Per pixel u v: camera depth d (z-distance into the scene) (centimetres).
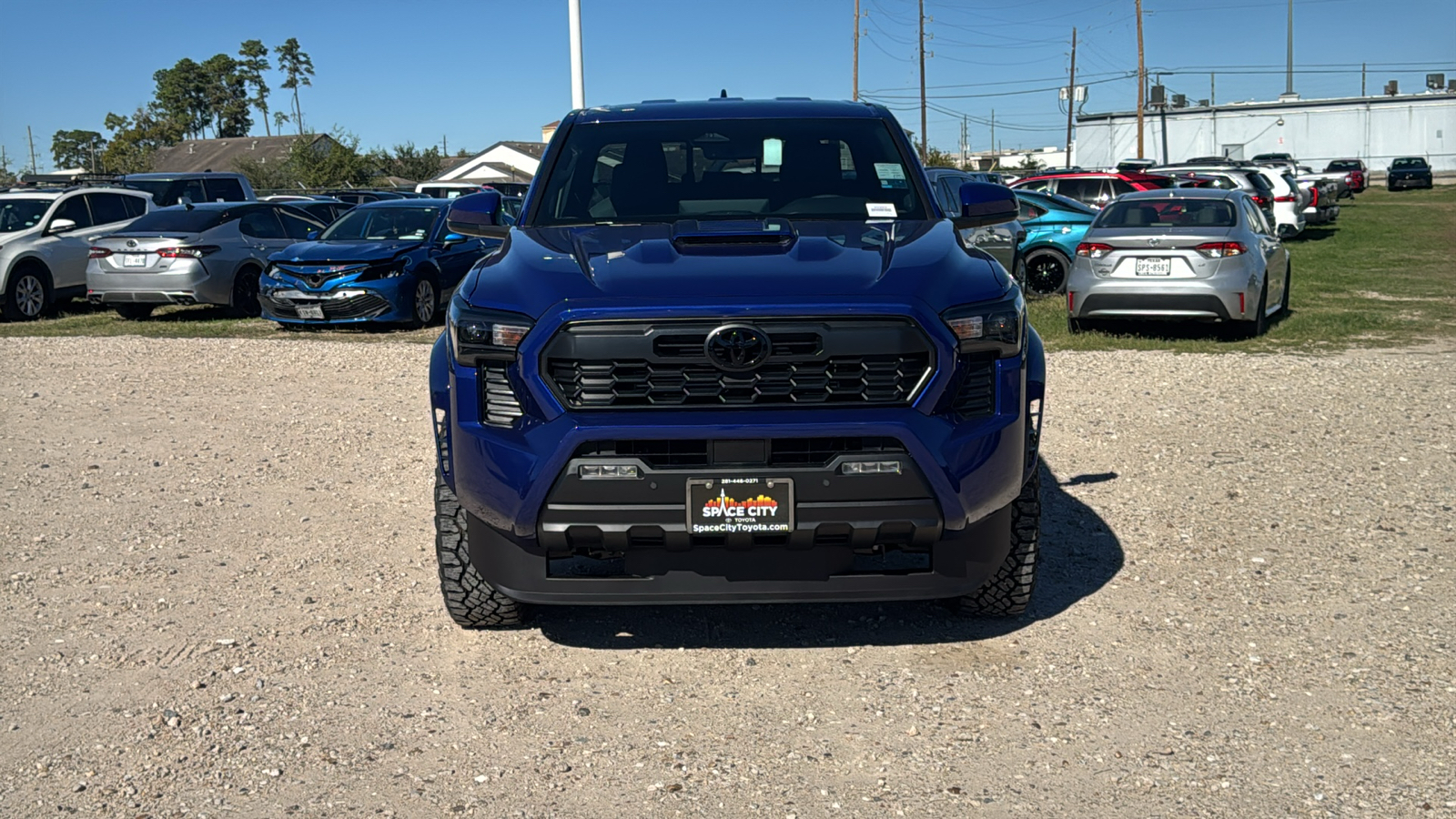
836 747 345
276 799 318
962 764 333
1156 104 6800
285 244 1620
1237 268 1096
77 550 538
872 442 357
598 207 481
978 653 411
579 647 423
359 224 1450
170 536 558
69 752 344
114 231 1562
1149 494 609
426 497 624
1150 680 386
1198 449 704
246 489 644
